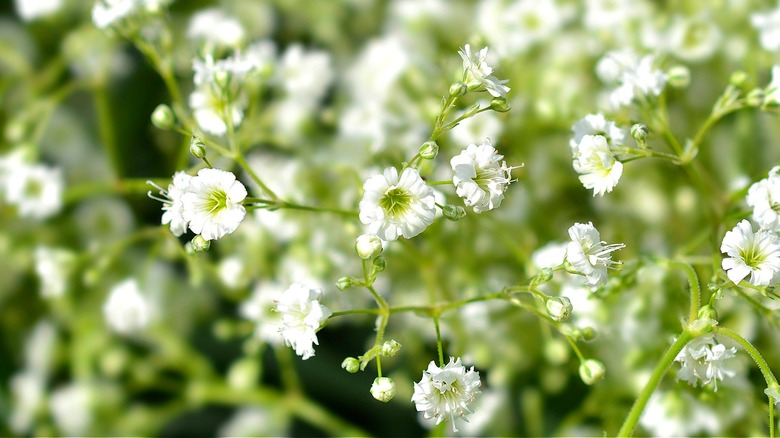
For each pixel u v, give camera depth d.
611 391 0.24
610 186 0.21
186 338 0.26
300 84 0.26
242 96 0.25
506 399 0.25
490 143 0.20
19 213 0.25
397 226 0.19
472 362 0.25
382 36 0.28
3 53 0.27
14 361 0.27
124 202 0.27
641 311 0.23
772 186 0.20
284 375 0.26
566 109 0.25
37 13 0.27
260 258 0.25
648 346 0.23
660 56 0.25
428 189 0.19
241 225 0.25
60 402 0.26
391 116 0.25
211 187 0.20
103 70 0.26
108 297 0.25
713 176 0.26
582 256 0.20
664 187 0.26
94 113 0.28
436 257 0.24
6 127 0.27
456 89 0.20
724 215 0.22
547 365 0.25
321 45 0.28
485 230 0.24
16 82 0.27
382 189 0.19
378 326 0.21
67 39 0.27
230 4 0.28
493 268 0.25
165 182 0.24
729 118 0.26
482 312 0.24
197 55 0.24
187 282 0.26
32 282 0.26
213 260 0.26
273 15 0.28
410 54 0.26
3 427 0.26
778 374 0.23
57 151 0.27
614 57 0.24
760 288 0.20
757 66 0.25
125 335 0.26
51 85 0.28
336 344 0.27
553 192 0.26
